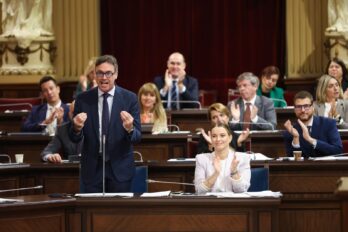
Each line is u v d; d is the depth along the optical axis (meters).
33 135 16.81
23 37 25.02
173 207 10.05
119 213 10.13
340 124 16.52
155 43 27.09
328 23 25.03
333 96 16.70
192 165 13.70
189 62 27.05
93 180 11.46
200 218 10.02
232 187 11.62
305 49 26.02
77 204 10.16
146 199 10.07
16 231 9.81
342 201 8.03
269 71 20.84
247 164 11.77
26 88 25.23
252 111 16.94
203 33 27.05
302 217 13.05
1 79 25.27
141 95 16.84
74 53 26.33
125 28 27.08
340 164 12.96
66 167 13.71
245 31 26.92
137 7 27.05
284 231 13.06
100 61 11.52
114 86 11.71
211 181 11.53
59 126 14.74
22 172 13.67
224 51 26.97
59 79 26.22
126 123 11.12
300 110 14.39
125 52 27.09
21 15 25.23
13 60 25.31
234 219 9.97
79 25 26.34
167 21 27.06
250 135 16.03
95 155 11.50
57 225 10.11
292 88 26.08
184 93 20.08
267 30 26.83
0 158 16.72
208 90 27.02
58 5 26.33
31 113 18.02
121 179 11.47
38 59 25.41
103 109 11.57
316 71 25.97
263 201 9.89
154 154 16.09
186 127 19.34
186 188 13.82
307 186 13.04
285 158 13.49
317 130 14.40
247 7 26.86
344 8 24.86
